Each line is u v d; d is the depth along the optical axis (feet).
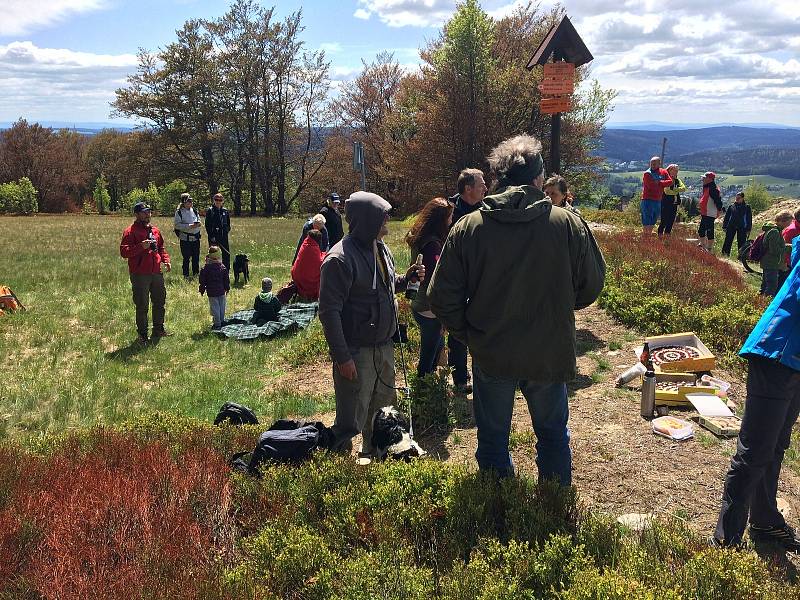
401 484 11.69
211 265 31.35
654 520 10.73
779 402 10.03
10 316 35.27
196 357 27.45
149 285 30.12
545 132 126.31
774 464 10.89
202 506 11.35
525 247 9.66
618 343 23.95
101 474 11.98
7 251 66.08
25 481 12.16
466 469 12.20
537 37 133.39
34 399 21.89
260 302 32.32
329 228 44.62
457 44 122.31
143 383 24.17
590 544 9.64
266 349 28.48
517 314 9.91
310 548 9.62
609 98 130.52
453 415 17.70
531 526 10.01
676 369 20.04
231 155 189.37
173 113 176.86
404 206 170.71
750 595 8.39
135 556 9.45
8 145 242.37
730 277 37.99
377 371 13.97
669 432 15.49
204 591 8.59
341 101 189.67
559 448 11.06
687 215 96.53
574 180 133.28
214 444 14.67
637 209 105.60
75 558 9.14
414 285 17.21
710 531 11.48
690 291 30.68
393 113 166.61
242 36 171.32
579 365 21.88
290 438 13.37
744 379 20.11
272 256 63.26
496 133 125.29
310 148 191.93
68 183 252.83
